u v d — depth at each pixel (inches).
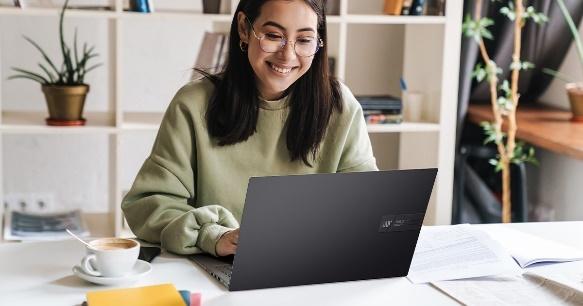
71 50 145.3
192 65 150.3
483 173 158.2
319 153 87.4
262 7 79.0
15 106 145.0
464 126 154.7
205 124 83.4
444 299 67.9
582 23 151.3
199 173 84.4
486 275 72.9
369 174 68.6
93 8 128.5
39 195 148.9
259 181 65.0
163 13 128.4
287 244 68.0
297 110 84.2
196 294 65.1
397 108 139.6
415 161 149.3
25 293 65.6
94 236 134.2
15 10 122.8
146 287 65.0
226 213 79.0
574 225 89.4
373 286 70.4
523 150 157.2
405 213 71.1
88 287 67.2
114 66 129.7
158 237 78.7
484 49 146.3
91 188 150.9
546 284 71.0
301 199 67.1
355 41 156.4
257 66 80.0
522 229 87.2
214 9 130.6
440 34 139.6
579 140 131.8
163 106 150.4
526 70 156.1
